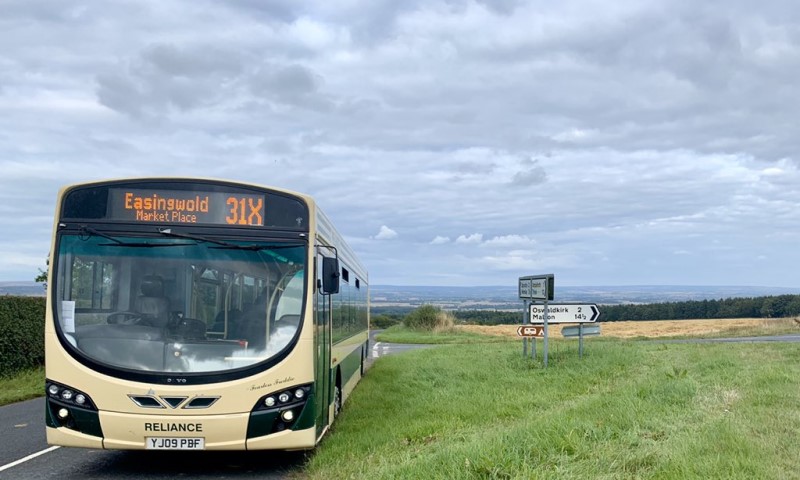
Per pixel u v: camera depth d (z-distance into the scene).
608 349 20.23
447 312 48.72
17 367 18.92
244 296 8.09
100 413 7.68
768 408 9.16
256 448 7.86
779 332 35.34
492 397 13.15
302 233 8.38
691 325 44.31
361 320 17.48
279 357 7.96
